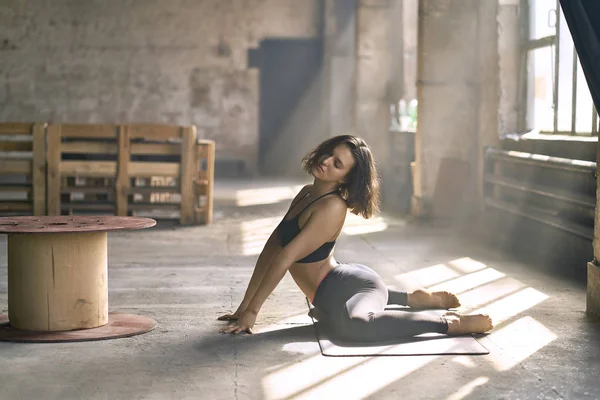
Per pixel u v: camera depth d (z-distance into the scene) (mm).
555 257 8344
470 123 11188
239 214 12297
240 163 20375
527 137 9617
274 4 20266
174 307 5922
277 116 20453
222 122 20406
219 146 20453
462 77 11211
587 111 8328
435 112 11242
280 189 16688
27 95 19984
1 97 19938
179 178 10852
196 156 10859
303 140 20453
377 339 4812
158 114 20281
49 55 19953
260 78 20375
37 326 4992
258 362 4461
